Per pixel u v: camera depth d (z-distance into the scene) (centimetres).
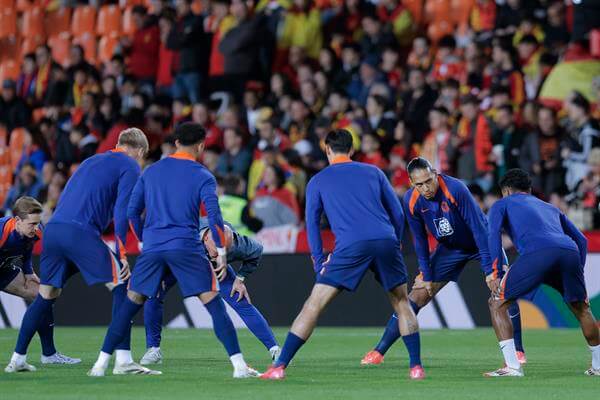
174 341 4484
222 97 7331
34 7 9000
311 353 3766
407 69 6825
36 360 3409
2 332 5316
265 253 5666
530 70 6556
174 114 7375
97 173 2784
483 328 5316
